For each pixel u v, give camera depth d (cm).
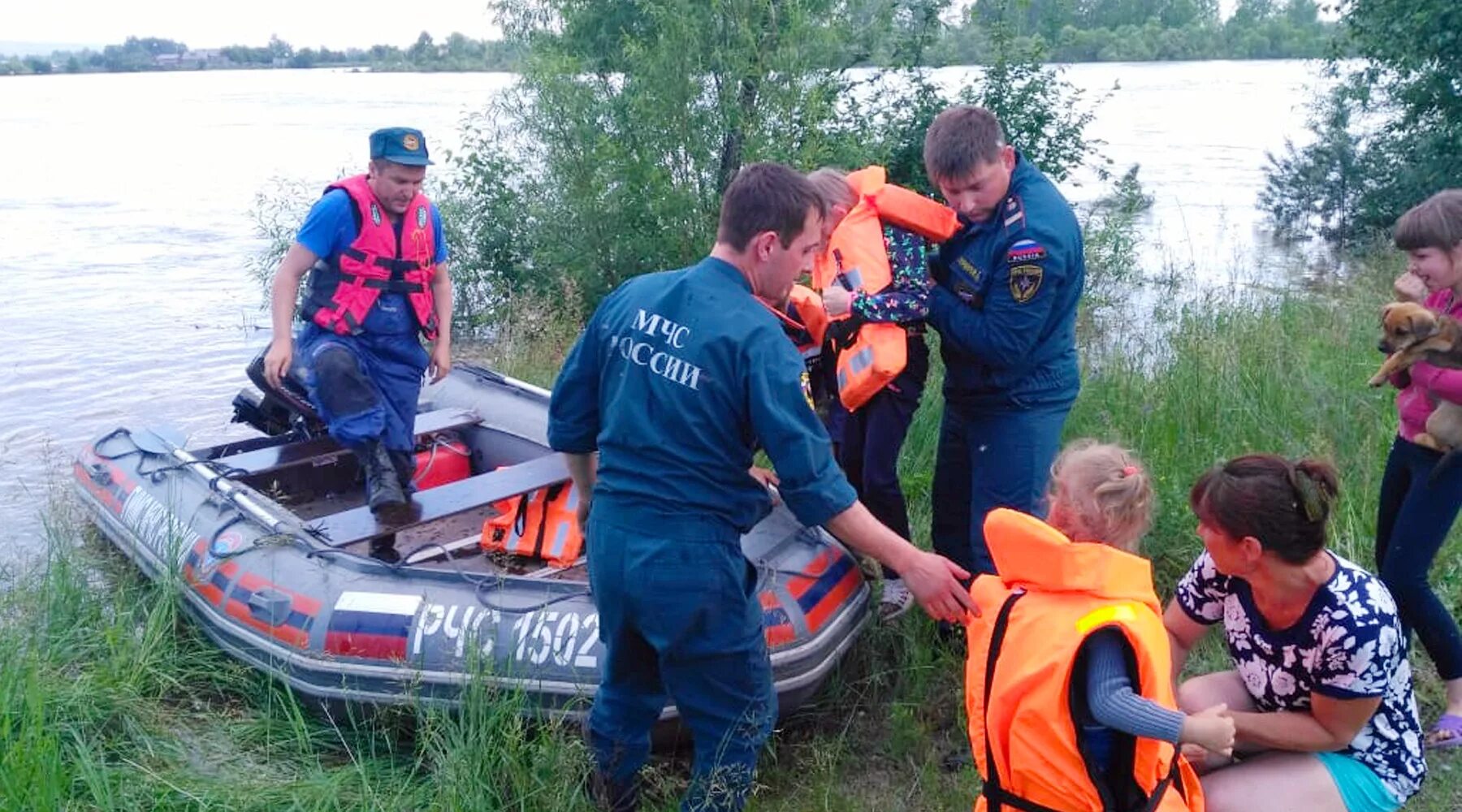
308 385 488
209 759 380
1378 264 1158
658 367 300
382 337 492
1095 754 263
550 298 1028
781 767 389
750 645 317
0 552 569
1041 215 377
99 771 360
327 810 348
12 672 384
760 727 325
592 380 323
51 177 2209
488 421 621
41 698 371
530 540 489
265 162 2391
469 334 1100
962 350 397
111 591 491
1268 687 298
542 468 494
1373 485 509
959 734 396
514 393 636
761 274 307
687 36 960
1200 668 415
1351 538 464
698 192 1006
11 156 2638
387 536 479
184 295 1211
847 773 384
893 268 406
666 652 308
